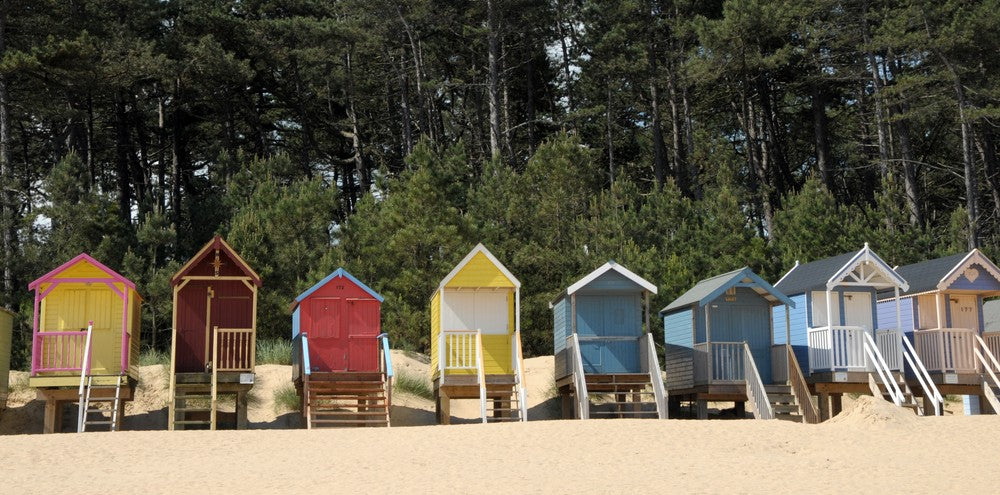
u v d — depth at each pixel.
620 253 38.53
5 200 41.69
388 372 26.30
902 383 28.66
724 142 66.00
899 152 63.16
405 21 57.88
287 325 36.28
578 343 27.81
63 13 48.44
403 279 35.59
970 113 50.31
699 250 40.69
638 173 65.75
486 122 67.31
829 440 21.06
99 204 39.56
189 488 16.02
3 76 44.22
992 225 59.84
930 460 18.89
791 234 43.03
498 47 63.91
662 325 36.12
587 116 61.50
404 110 59.53
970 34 49.69
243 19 57.62
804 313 29.61
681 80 59.97
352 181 67.06
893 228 45.41
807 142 69.25
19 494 15.55
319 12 61.22
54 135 56.62
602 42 57.69
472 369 27.55
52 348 26.06
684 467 17.92
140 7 51.75
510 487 16.03
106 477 17.00
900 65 63.97
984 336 31.30
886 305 31.97
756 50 55.38
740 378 28.00
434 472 17.34
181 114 60.59
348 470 17.56
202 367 26.95
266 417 29.03
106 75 48.91
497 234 39.34
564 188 42.41
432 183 38.19
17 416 28.39
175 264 37.88
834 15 56.88
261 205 41.09
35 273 38.72
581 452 19.28
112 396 26.11
